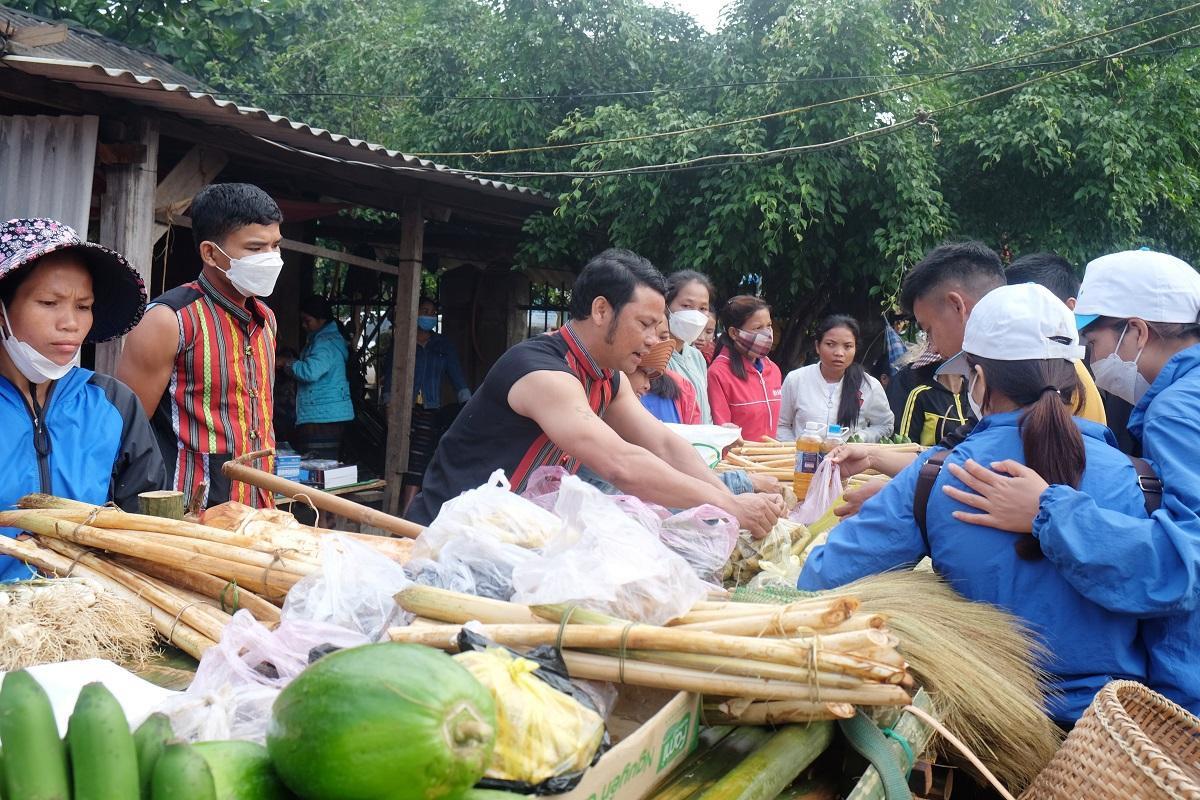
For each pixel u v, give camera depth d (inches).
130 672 62.8
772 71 354.6
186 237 347.6
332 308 495.5
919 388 175.0
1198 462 77.5
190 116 222.7
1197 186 392.5
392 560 73.7
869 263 360.5
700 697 58.0
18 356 84.9
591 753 45.5
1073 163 362.0
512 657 50.4
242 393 136.3
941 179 383.6
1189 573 71.4
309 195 341.1
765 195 334.3
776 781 55.2
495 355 439.2
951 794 82.0
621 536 62.3
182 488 131.1
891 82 357.4
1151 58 381.7
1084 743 65.2
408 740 36.4
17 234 83.3
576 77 432.8
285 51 536.1
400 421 315.3
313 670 39.2
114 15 457.1
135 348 127.6
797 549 99.5
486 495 73.7
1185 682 77.2
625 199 372.8
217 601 74.2
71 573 77.4
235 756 39.5
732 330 204.2
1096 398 95.0
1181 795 56.9
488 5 487.8
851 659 53.6
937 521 82.1
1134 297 97.0
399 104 541.0
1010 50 398.3
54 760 34.9
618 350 104.8
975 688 67.6
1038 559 78.2
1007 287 85.8
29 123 208.1
